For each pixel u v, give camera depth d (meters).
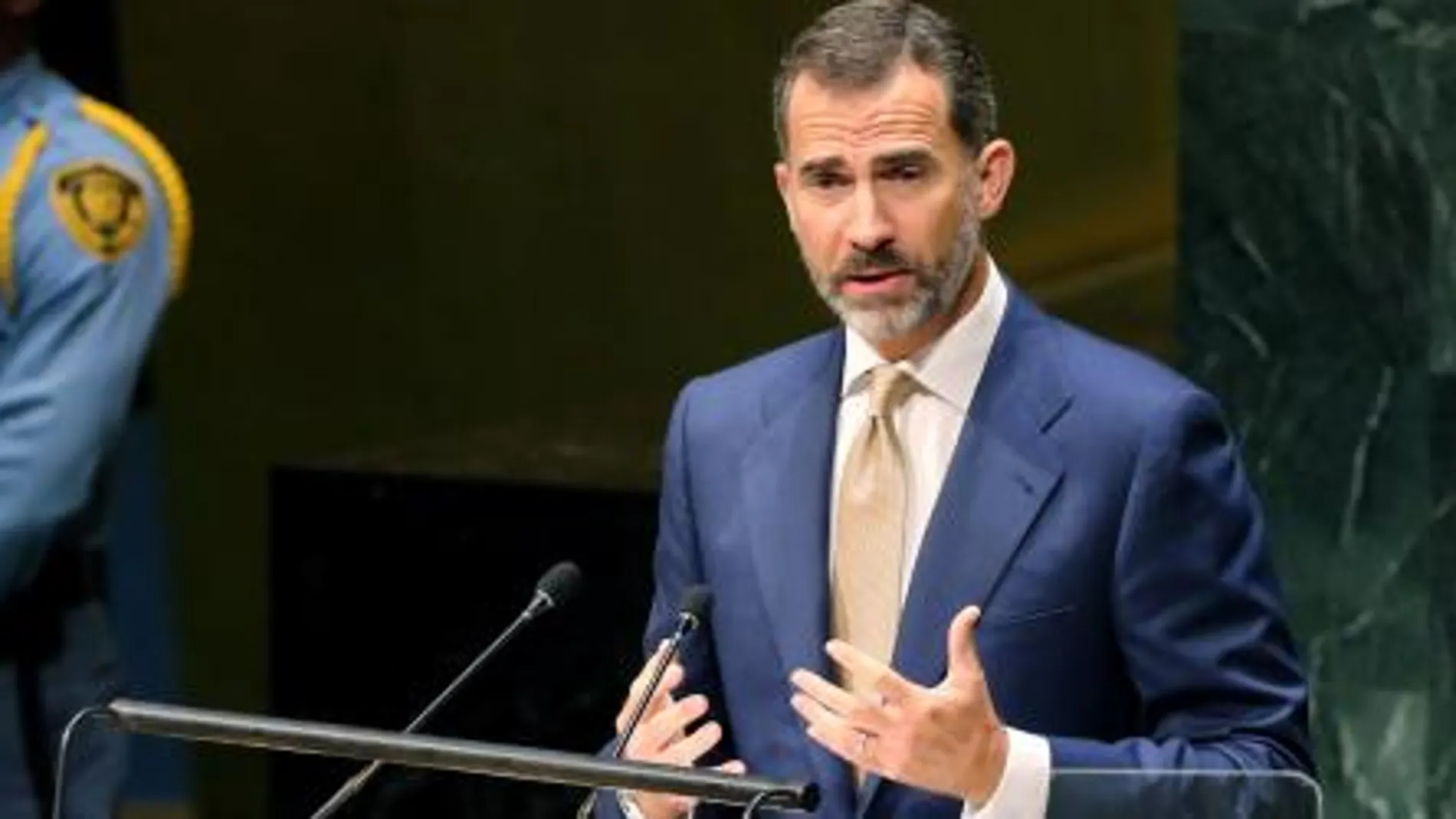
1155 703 9.39
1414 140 14.44
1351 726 15.09
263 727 7.82
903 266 9.09
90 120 12.73
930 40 9.12
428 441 19.11
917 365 9.59
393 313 19.22
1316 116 14.66
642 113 18.31
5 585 12.53
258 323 19.55
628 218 18.47
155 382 19.78
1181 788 8.41
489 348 18.97
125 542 19.94
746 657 9.63
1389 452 14.75
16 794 12.76
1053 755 8.70
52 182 12.52
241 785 19.77
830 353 9.91
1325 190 14.70
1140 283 16.33
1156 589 9.31
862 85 9.03
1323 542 14.99
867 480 9.59
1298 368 14.89
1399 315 14.59
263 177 19.38
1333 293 14.75
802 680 8.58
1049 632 9.36
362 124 19.09
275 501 18.25
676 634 9.12
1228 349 15.06
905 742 8.48
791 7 17.67
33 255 12.45
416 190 19.03
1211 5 14.85
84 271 12.51
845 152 9.05
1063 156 16.44
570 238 18.67
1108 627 9.41
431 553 17.67
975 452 9.50
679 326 18.42
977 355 9.60
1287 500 15.02
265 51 19.23
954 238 9.15
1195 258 15.08
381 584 17.80
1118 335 16.42
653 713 8.96
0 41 12.55
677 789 7.57
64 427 12.44
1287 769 9.12
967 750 8.52
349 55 19.03
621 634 17.16
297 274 19.42
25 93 12.62
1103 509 9.37
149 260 12.80
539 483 17.53
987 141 9.28
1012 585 9.37
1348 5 14.52
